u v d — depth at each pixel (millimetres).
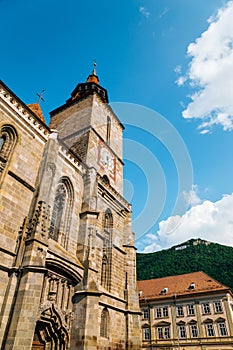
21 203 20406
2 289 16797
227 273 97812
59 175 25922
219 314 61281
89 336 20500
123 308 29531
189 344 61594
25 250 18484
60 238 24516
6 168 20219
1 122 20922
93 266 24281
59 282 21281
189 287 69500
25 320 15836
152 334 66938
